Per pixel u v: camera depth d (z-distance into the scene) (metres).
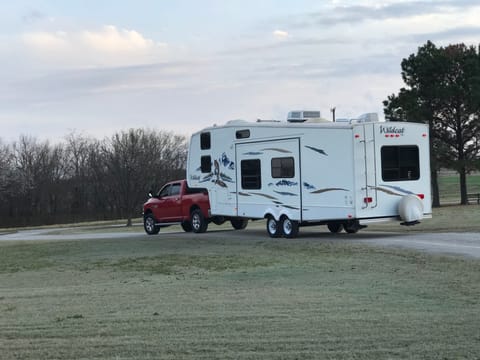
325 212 16.47
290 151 17.31
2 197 68.81
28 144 76.56
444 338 6.19
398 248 13.99
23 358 5.87
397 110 38.03
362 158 15.81
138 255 16.02
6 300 9.63
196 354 5.80
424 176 16.70
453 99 36.97
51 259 16.58
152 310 8.09
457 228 18.62
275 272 11.82
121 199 53.97
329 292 9.19
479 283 9.51
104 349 6.07
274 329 6.72
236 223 22.98
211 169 20.39
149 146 61.47
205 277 11.61
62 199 70.88
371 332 6.49
